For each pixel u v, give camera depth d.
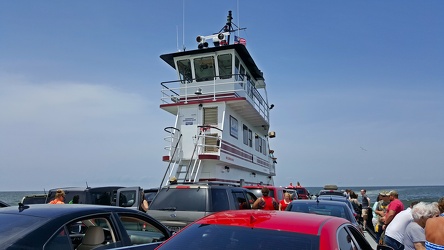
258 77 24.73
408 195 79.44
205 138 17.50
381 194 9.39
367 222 16.03
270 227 3.44
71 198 11.20
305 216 3.86
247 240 3.28
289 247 3.12
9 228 4.02
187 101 18.28
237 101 17.70
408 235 6.37
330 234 3.36
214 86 17.97
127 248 4.53
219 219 3.79
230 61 18.89
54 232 4.11
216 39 19.62
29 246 3.81
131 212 5.32
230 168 19.08
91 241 4.61
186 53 19.28
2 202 9.45
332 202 9.68
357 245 4.12
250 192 11.06
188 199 8.62
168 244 3.50
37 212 4.46
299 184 28.08
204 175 16.86
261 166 24.94
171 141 17.39
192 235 3.55
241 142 20.33
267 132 26.14
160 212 8.68
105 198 11.87
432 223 4.83
